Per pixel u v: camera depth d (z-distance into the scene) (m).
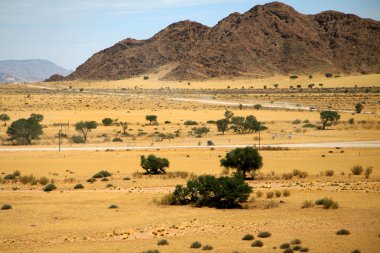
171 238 61.16
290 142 182.00
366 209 76.50
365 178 109.06
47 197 92.19
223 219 72.62
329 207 78.06
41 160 144.25
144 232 65.25
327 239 57.84
